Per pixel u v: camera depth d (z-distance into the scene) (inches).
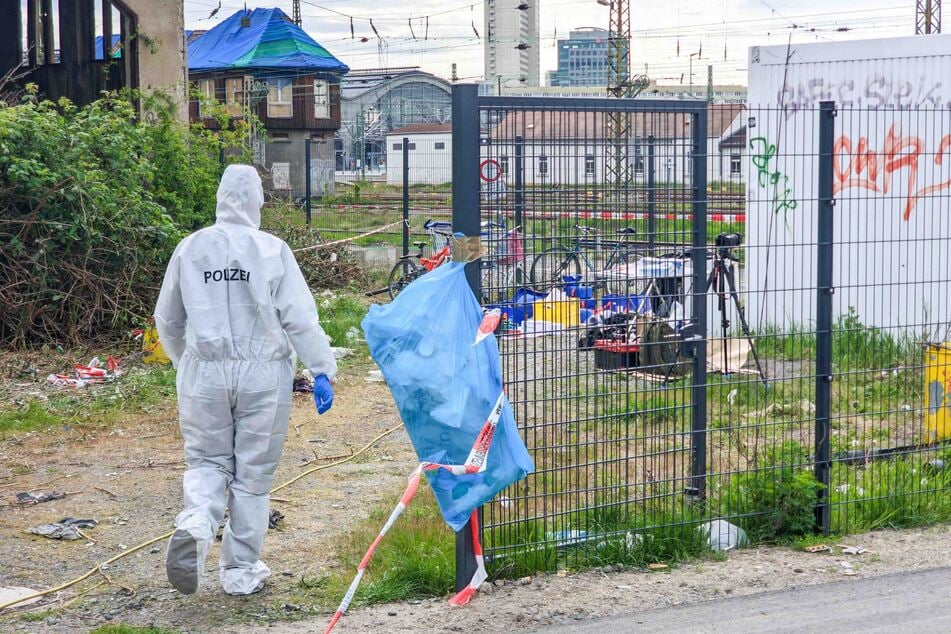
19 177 458.9
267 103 2114.9
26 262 466.9
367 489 291.7
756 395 324.8
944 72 453.7
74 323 470.6
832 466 269.1
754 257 482.9
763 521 246.2
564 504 253.0
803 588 213.8
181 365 212.4
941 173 445.7
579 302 236.1
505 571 220.5
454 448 195.3
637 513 241.3
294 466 315.6
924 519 254.1
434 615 202.1
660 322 249.3
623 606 205.2
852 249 474.3
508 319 220.2
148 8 647.8
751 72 514.9
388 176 1863.9
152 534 256.1
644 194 239.6
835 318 430.3
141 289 496.1
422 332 199.0
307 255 719.1
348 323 535.5
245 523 213.5
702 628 193.8
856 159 478.0
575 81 5851.4
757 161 486.3
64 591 219.9
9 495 286.5
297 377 413.7
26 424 354.9
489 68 3206.2
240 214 212.5
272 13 2276.1
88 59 671.8
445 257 520.7
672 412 257.9
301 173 1978.3
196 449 212.1
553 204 224.2
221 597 214.4
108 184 500.7
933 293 459.8
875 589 212.7
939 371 295.7
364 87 3184.1
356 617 202.1
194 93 685.3
